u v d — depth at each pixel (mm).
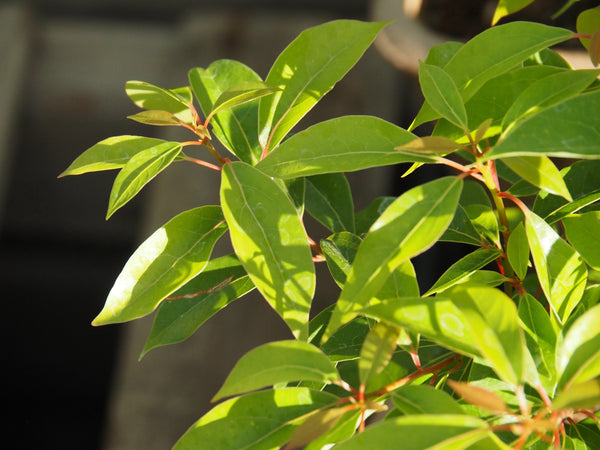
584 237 1165
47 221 2531
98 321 1163
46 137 2590
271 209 1139
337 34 1194
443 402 1088
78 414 2332
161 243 1183
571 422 1153
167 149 1176
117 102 2613
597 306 1077
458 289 1081
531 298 1155
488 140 1184
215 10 2697
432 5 1576
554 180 1111
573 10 1483
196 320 1211
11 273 2492
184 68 2549
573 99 1081
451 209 1099
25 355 2422
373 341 1104
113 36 2730
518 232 1170
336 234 1216
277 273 1126
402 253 1092
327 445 1124
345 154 1140
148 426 1883
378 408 1096
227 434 1114
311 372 1100
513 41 1160
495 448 1075
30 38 2727
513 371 1070
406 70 1483
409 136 1141
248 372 1097
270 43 2539
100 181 2564
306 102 1194
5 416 2334
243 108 1239
